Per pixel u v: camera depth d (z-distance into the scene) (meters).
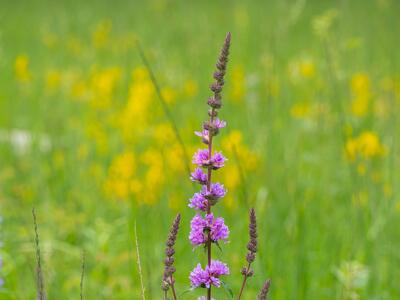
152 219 6.07
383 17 10.24
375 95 8.18
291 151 7.03
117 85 9.07
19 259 5.48
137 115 7.43
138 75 8.59
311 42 12.02
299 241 5.41
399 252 5.66
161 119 7.64
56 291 4.89
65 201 6.86
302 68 9.14
